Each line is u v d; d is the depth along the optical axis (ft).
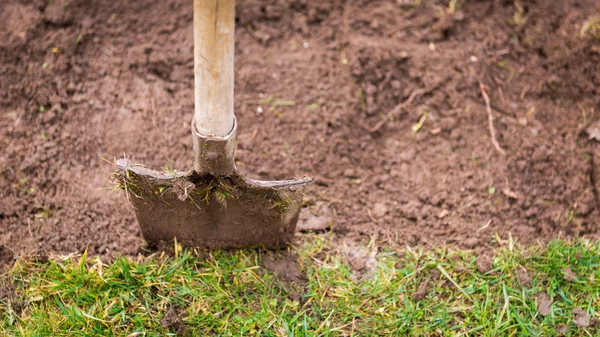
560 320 6.59
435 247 6.82
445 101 7.25
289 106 7.18
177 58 7.27
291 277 6.70
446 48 7.41
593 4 7.59
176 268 6.65
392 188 7.00
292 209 6.56
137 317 6.50
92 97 7.11
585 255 6.77
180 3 7.44
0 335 6.45
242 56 7.33
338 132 7.12
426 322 6.57
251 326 6.52
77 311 6.47
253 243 6.75
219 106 6.16
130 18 7.36
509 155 7.09
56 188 6.85
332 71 7.30
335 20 7.49
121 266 6.57
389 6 7.55
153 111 7.10
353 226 6.88
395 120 7.22
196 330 6.51
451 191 6.98
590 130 7.19
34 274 6.61
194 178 6.42
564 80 7.35
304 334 6.51
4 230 6.72
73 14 7.29
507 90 7.31
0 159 6.86
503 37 7.45
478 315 6.59
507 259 6.76
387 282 6.68
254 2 7.48
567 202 6.99
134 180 6.40
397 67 7.34
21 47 7.16
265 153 7.04
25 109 7.02
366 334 6.54
